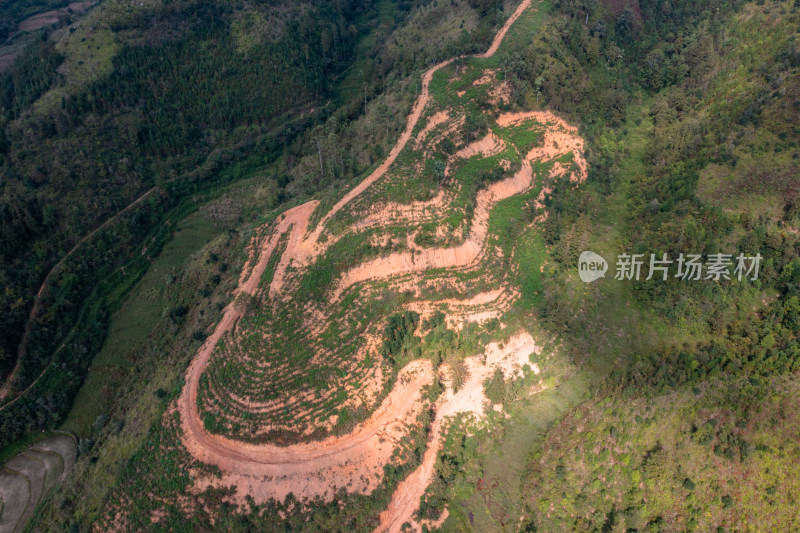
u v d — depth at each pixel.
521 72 123.50
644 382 80.25
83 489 78.31
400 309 89.38
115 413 89.56
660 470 72.12
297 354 84.00
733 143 107.00
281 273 93.88
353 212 97.44
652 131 126.19
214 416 79.19
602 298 93.06
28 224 103.19
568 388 85.56
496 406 83.94
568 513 73.62
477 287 91.94
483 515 74.75
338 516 72.19
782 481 68.06
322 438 77.25
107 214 113.12
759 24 125.56
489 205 106.12
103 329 101.25
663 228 98.62
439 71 127.31
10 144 113.31
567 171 114.56
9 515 79.19
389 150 110.75
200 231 120.31
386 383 82.44
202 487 73.56
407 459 77.00
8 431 86.69
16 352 93.50
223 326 90.44
